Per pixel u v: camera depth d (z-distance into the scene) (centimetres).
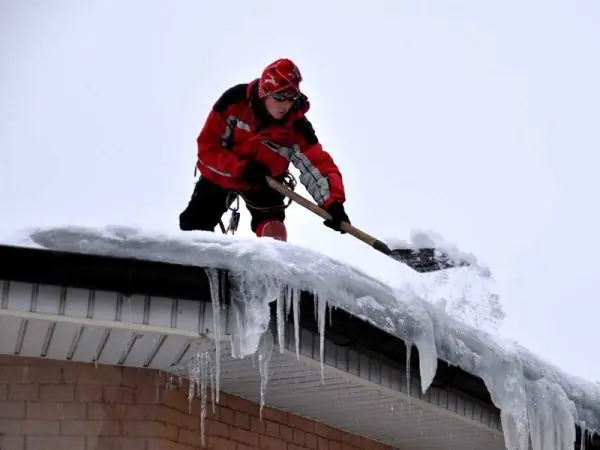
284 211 845
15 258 560
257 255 603
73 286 583
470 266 844
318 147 812
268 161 803
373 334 651
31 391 673
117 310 596
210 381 720
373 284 655
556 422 768
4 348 663
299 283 612
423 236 836
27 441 664
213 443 732
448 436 881
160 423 691
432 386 729
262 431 783
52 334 635
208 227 846
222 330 610
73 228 572
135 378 696
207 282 594
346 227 796
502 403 725
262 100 779
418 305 677
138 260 576
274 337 635
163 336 628
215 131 792
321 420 840
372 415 819
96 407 682
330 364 677
